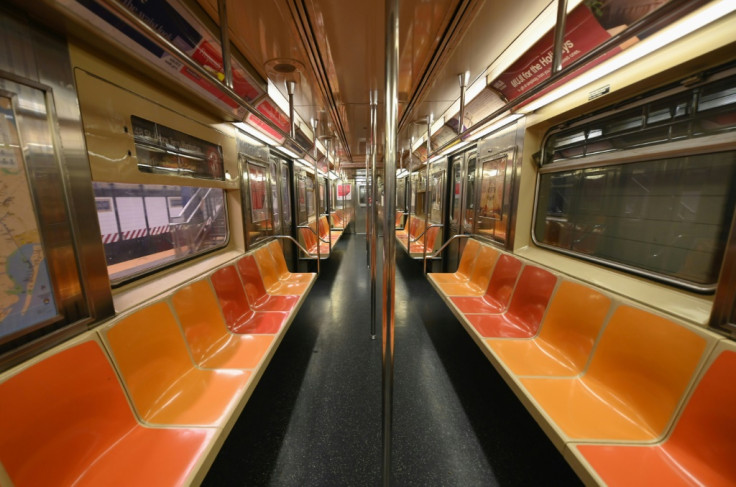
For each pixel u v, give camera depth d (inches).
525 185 94.7
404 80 91.2
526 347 68.6
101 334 43.6
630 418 46.0
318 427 66.3
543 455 59.2
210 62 64.8
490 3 53.7
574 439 42.2
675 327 44.8
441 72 84.9
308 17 56.4
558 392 52.7
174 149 67.0
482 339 72.2
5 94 34.1
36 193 37.5
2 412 30.5
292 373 86.8
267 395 77.1
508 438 63.3
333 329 116.1
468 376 85.4
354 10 54.1
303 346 103.0
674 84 51.4
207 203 96.7
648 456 39.4
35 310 37.2
